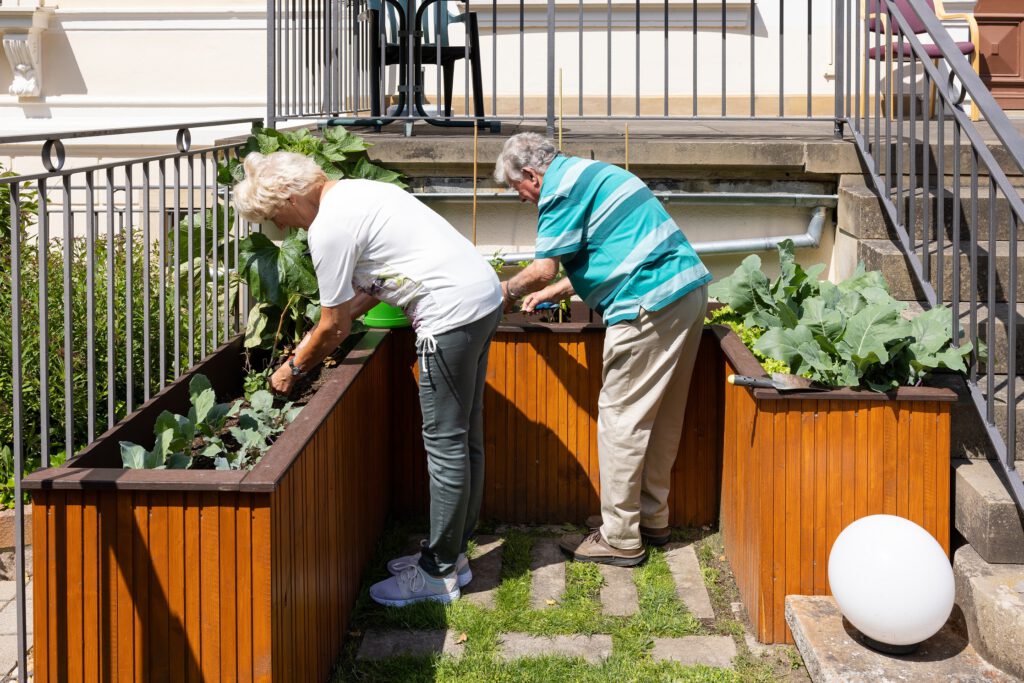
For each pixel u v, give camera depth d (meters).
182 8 7.08
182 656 2.62
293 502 2.80
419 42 5.68
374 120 5.08
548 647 3.42
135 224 6.72
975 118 6.27
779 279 3.97
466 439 3.55
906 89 6.93
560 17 7.14
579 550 4.02
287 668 2.75
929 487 3.34
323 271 3.23
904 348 3.41
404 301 3.40
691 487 4.36
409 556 3.89
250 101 7.09
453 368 3.42
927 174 3.76
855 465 3.33
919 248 4.20
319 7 5.32
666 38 4.83
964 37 6.95
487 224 4.89
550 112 4.81
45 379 2.74
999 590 3.02
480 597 3.76
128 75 7.17
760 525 3.37
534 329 4.28
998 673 2.93
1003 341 3.72
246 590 2.59
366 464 3.89
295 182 3.23
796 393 3.30
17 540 2.64
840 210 4.66
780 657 3.34
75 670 2.64
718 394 4.28
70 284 2.85
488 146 4.70
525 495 4.40
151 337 4.62
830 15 7.00
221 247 4.75
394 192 3.42
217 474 2.60
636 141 4.71
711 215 4.85
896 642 2.97
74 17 7.12
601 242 3.68
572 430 4.35
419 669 3.28
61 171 2.81
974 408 3.54
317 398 3.25
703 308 3.79
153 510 2.59
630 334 3.71
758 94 7.14
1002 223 4.34
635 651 3.37
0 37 7.07
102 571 2.61
